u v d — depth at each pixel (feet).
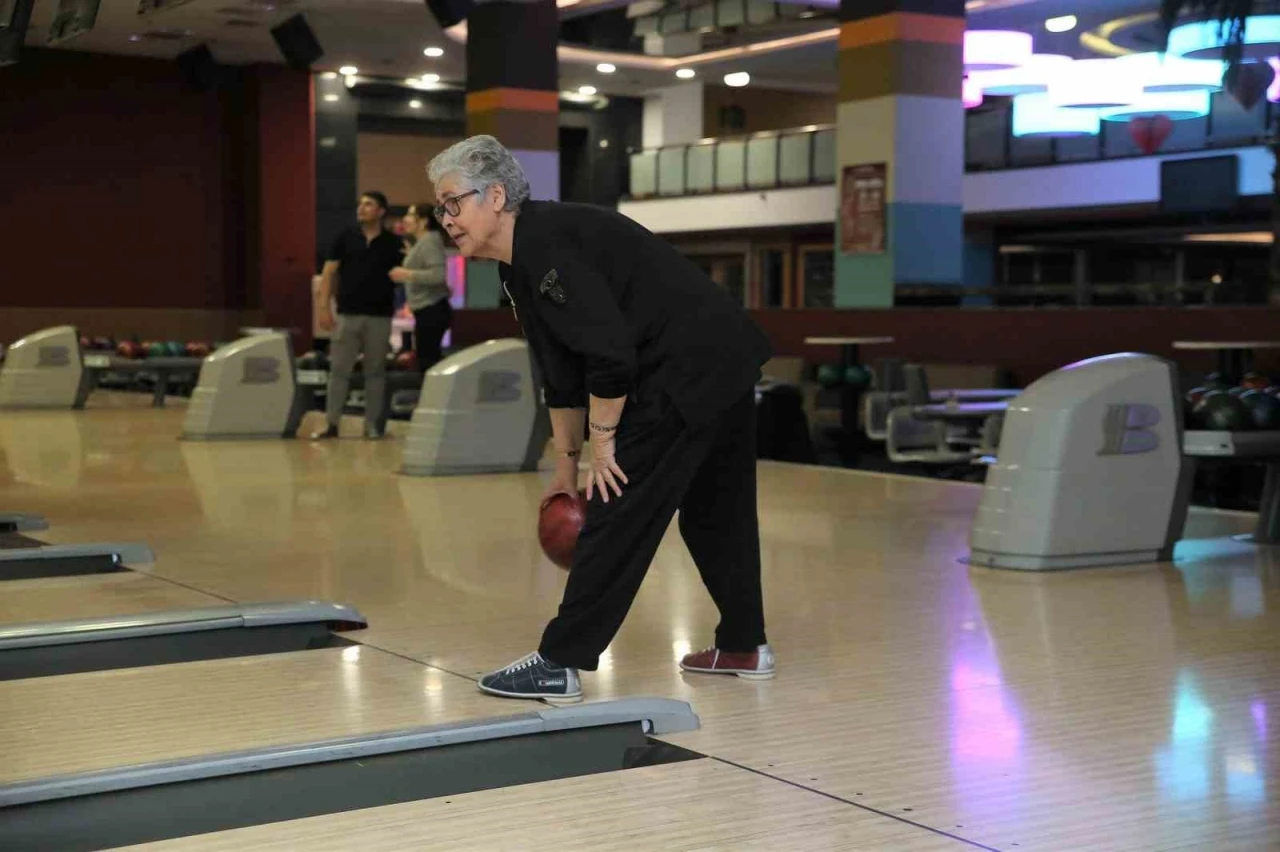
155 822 8.71
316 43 48.08
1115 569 18.07
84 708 11.45
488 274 60.54
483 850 8.27
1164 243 76.43
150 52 66.64
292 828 8.63
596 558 11.19
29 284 66.64
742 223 75.61
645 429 10.91
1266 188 57.47
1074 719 11.12
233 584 16.85
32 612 15.21
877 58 43.47
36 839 8.41
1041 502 17.87
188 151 69.41
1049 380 18.48
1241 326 35.58
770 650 12.49
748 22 59.67
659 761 10.02
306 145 69.00
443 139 93.86
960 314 41.37
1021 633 14.28
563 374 11.27
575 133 79.56
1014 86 53.62
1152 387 18.44
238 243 70.54
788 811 8.97
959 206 44.39
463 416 28.12
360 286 34.73
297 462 30.25
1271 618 15.03
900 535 20.79
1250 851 8.27
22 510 22.95
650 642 13.82
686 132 80.53
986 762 10.01
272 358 35.37
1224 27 38.32
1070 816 8.87
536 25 54.60
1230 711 11.36
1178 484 18.72
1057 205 64.64
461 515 22.63
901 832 8.58
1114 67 47.88
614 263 10.81
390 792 9.30
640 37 66.85
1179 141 60.39
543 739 10.48
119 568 17.90
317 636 14.06
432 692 11.87
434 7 40.96
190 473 28.12
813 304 80.43
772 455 36.32
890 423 33.27
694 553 12.42
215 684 12.21
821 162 71.61
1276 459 19.58
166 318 69.46
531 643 13.76
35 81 66.08
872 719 11.10
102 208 67.87
